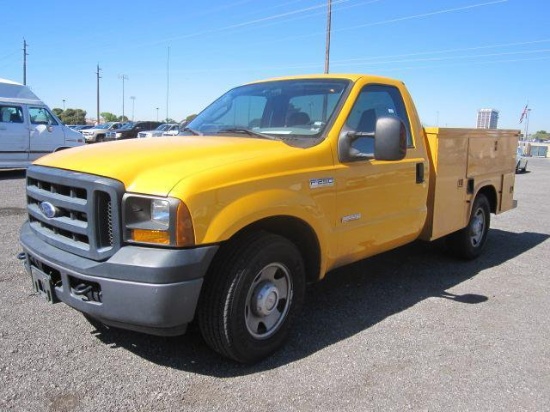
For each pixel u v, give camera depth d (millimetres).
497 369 3605
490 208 6977
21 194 10977
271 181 3463
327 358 3672
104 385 3184
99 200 3092
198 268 3021
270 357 3660
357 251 4340
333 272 5852
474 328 4328
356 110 4348
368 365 3590
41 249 3465
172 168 3168
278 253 3521
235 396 3129
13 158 14781
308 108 4348
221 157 3406
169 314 2971
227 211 3160
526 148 51844
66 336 3830
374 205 4430
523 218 10414
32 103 15273
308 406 3053
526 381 3453
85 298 3160
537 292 5375
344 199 4082
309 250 3939
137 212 3049
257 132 4301
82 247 3201
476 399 3205
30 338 3770
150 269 2924
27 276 5137
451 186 5625
